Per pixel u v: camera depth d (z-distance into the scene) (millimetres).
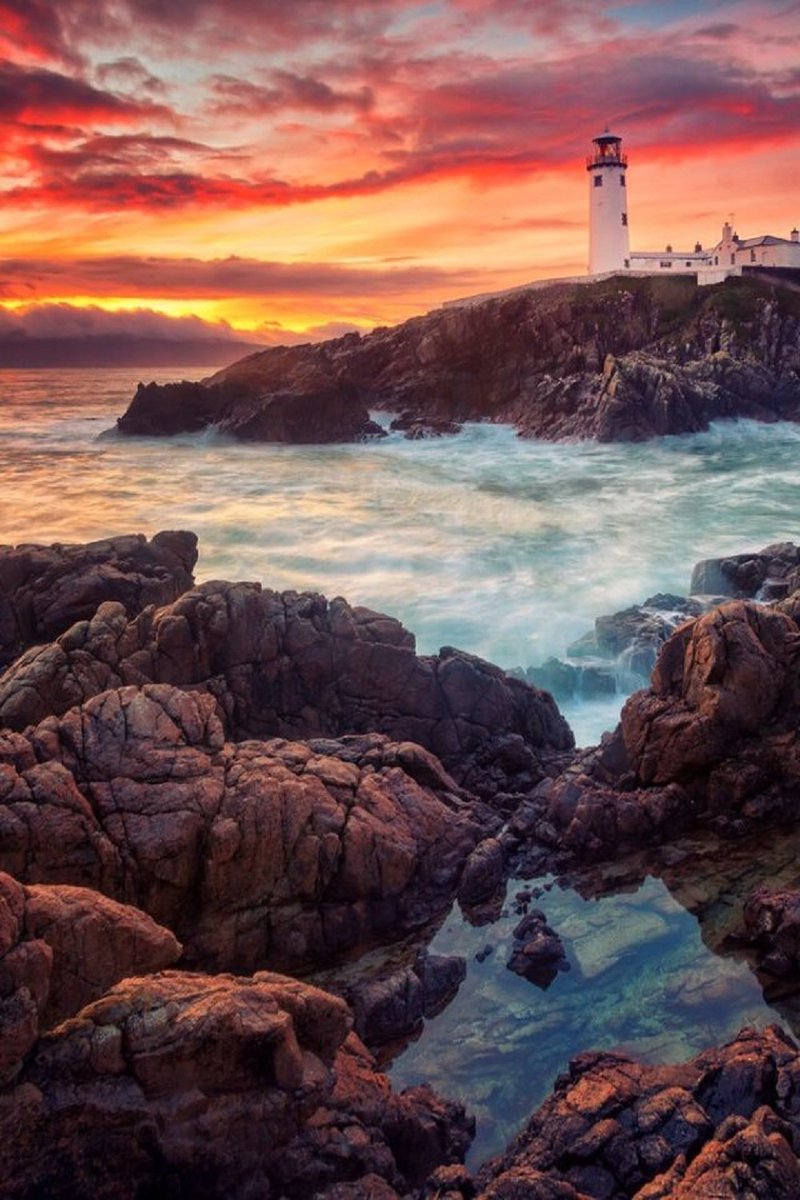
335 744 22328
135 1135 11266
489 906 19156
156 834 16891
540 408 94375
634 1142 12070
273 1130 11977
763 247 117938
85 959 12742
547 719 26641
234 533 49750
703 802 21844
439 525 51156
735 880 19375
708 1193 10641
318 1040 13039
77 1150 11070
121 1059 11375
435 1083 14688
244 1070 11852
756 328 101812
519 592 39031
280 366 120250
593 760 23781
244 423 93500
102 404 159875
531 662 33219
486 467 74375
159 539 33656
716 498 58344
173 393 99625
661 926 18047
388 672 25344
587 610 37188
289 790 18125
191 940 17156
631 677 30375
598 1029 15516
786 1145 11281
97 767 17750
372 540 47656
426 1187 12250
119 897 16703
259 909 17562
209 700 20172
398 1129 12961
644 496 59500
